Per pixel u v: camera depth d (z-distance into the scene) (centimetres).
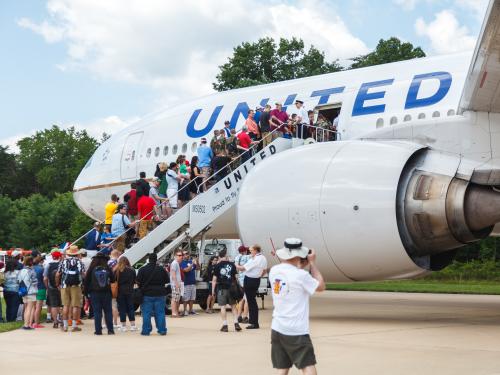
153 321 1445
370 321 1394
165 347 1025
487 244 4075
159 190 1689
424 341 1050
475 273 3738
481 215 1243
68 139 9256
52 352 982
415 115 1463
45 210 5728
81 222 5175
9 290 1480
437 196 1241
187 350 987
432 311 1672
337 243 1280
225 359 899
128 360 898
